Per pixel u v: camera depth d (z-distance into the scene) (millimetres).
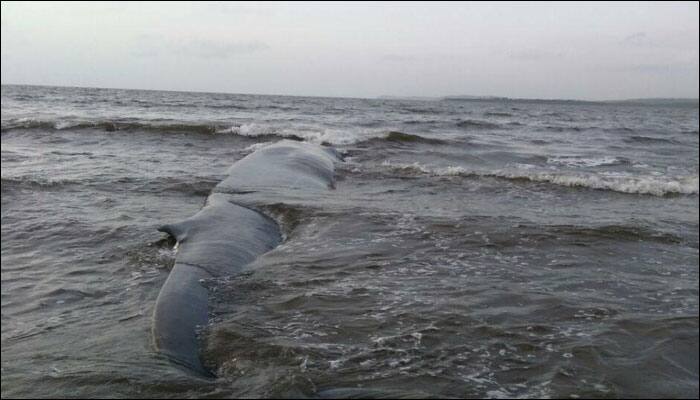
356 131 22094
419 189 11195
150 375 3627
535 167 15914
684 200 11070
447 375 3674
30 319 5004
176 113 33656
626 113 85562
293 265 6051
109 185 10828
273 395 3238
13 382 3697
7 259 6691
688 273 6059
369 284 5461
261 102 62688
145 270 6316
